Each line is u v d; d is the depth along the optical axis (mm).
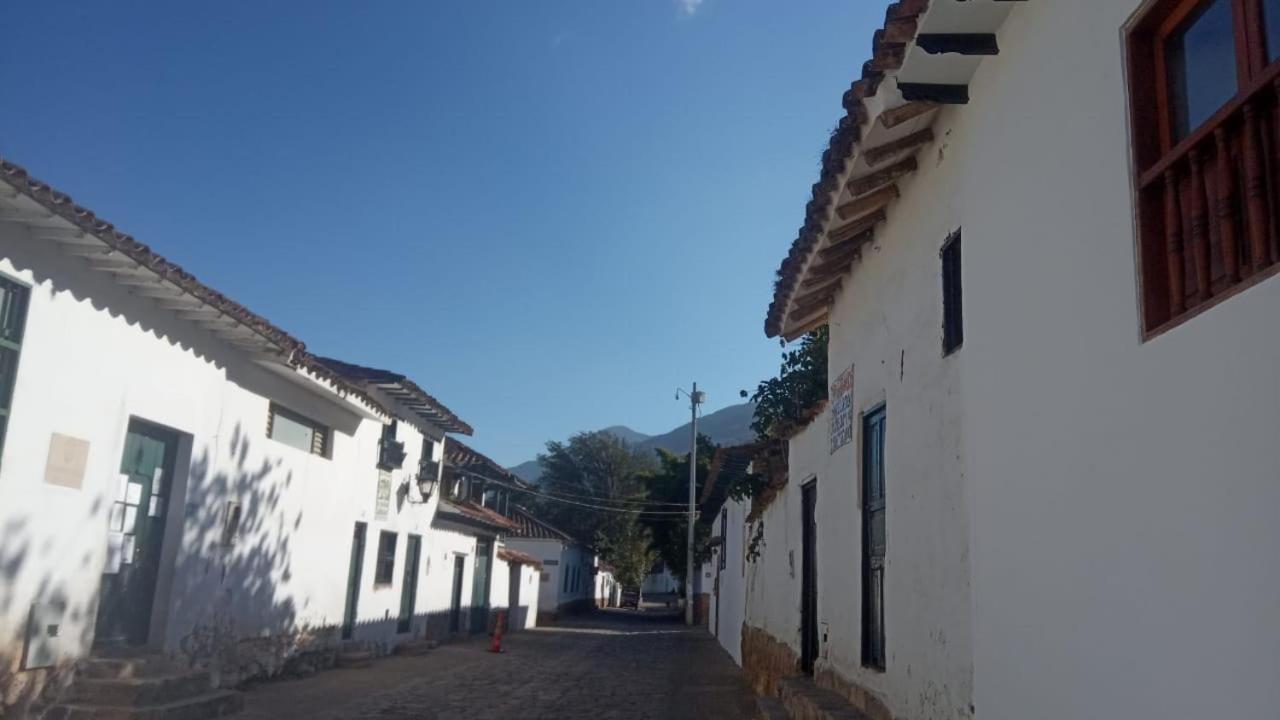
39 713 8695
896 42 4582
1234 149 2879
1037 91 3979
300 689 13148
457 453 23953
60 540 8875
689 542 40594
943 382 5273
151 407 10227
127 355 9789
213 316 10555
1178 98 3186
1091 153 3484
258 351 12000
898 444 6215
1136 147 3211
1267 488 2424
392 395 17438
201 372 11250
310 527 14734
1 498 8148
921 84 4859
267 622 13406
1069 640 3482
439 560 22203
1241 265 2846
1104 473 3270
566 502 45781
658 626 38156
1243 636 2494
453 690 14070
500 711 12195
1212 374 2676
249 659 12898
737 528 20047
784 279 8398
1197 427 2736
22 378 8344
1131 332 3145
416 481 19953
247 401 12461
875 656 6926
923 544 5527
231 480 12117
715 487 22469
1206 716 2641
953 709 4902
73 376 8977
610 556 48906
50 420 8695
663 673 17516
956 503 4988
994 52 4469
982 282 4555
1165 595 2861
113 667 9461
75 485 9039
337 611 15977
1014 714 3967
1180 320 2869
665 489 49750
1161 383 2936
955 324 5246
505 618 29375
